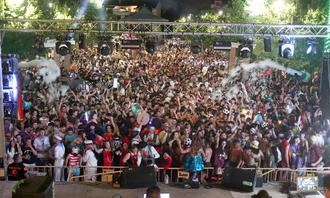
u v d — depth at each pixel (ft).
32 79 68.08
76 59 87.25
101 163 43.34
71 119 51.85
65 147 44.24
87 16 108.58
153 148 43.34
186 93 67.51
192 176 41.47
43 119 50.42
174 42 103.91
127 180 39.86
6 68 48.16
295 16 69.00
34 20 44.32
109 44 45.98
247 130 48.47
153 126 48.55
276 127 51.96
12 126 46.65
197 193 39.17
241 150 44.09
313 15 63.67
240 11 83.35
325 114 57.41
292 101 63.26
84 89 69.00
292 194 37.27
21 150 43.86
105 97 65.21
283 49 47.03
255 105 61.98
